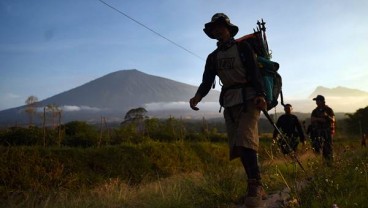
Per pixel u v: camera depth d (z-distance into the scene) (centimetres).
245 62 420
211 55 447
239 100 418
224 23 431
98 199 575
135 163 1611
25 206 710
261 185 416
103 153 1549
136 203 515
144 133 2783
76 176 1298
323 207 384
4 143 1916
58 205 609
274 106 453
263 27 468
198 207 436
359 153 943
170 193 495
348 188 466
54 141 1992
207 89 455
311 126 899
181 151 1894
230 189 461
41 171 1228
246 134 410
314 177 482
